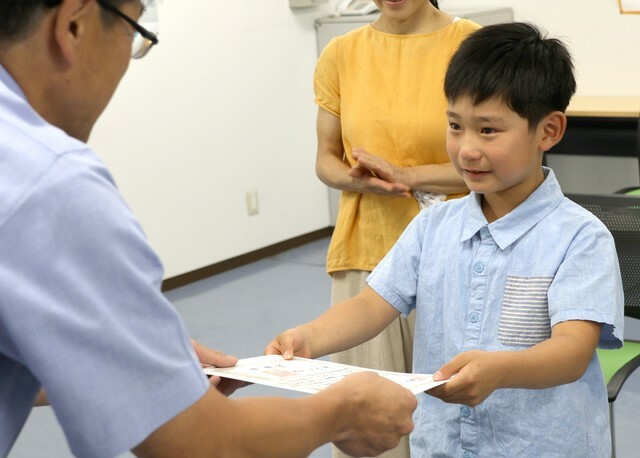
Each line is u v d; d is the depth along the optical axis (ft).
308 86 18.15
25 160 2.76
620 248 6.71
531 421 4.70
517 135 4.60
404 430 3.69
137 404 2.83
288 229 18.19
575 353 4.33
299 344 4.85
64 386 2.74
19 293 2.69
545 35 4.87
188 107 15.98
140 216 15.49
